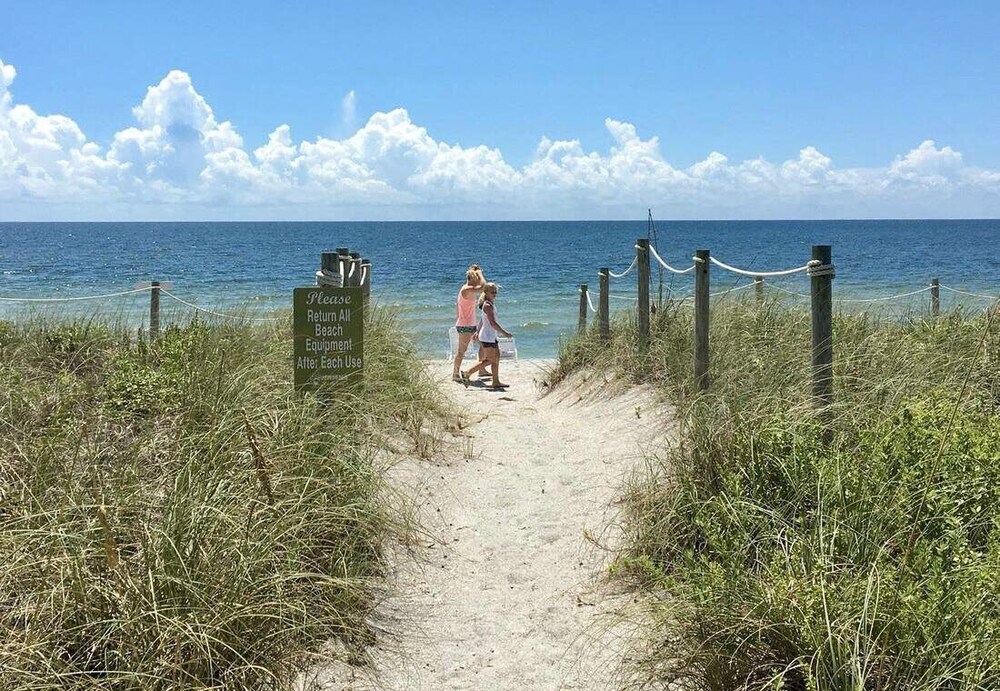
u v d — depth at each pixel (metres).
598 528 6.09
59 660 3.56
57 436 5.22
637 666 3.95
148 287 10.55
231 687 3.65
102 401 6.41
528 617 4.89
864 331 8.09
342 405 6.73
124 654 3.61
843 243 90.88
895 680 3.21
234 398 6.06
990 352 6.80
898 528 4.06
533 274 45.84
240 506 4.57
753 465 5.00
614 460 7.53
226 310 9.59
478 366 12.65
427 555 5.74
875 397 5.90
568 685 4.13
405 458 7.34
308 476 5.15
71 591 3.80
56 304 10.77
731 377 7.12
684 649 3.84
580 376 11.22
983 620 3.25
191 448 5.12
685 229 184.62
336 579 4.48
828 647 3.35
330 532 5.16
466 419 9.50
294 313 6.80
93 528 4.15
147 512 4.42
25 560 3.96
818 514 4.08
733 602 3.74
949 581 3.56
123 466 4.91
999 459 4.45
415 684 4.18
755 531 4.57
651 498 5.59
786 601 3.56
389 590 5.11
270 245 94.38
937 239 105.62
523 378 13.38
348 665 4.23
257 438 5.44
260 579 4.13
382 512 5.66
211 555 4.05
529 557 5.80
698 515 4.93
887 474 4.46
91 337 8.73
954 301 9.99
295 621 4.12
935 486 4.27
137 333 9.04
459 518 6.53
